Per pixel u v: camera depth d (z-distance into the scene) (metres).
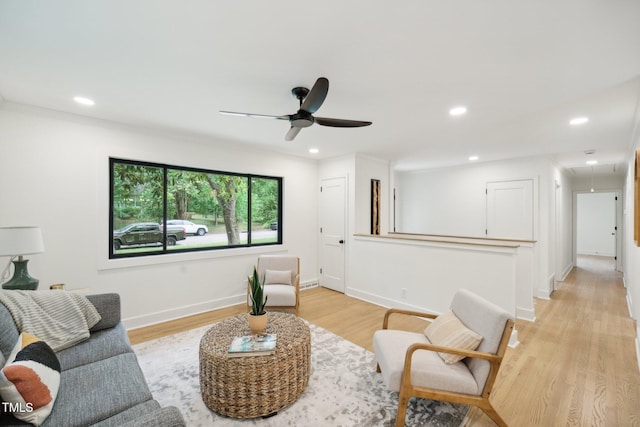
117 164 3.18
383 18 1.40
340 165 4.77
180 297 3.55
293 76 2.01
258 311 2.13
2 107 2.47
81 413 1.28
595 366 2.43
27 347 1.42
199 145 3.70
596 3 1.28
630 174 3.79
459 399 1.67
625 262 5.21
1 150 2.47
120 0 1.28
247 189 4.38
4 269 2.50
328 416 1.83
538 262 4.53
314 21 1.43
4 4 1.28
